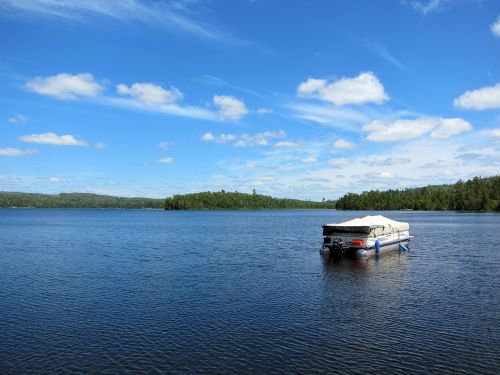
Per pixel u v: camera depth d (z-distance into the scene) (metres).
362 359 18.16
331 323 23.11
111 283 34.78
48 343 20.23
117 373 16.91
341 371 17.00
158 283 34.66
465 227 107.81
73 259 50.09
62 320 24.00
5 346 19.84
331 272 39.72
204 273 39.53
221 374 16.80
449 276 37.19
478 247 60.66
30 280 36.25
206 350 19.25
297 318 24.17
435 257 49.81
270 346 19.70
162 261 48.12
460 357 18.31
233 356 18.55
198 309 26.23
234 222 153.38
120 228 116.12
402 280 35.47
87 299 29.11
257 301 28.25
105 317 24.59
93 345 19.94
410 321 23.44
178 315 24.89
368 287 32.69
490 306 26.58
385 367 17.36
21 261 48.47
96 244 69.56
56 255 54.09
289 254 54.22
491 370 17.05
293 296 29.69
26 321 23.86
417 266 43.03
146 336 21.16
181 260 48.88
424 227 108.44
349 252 51.03
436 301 27.95
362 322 23.28
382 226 53.88
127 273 39.69
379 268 41.91
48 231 103.62
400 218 167.50
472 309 25.86
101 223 147.75
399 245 57.72
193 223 146.62
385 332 21.56
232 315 24.81
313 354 18.73
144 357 18.48
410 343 19.97
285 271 40.50
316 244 68.00
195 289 32.22
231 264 45.34
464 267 42.22
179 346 19.77
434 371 16.97
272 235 87.94
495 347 19.42
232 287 32.91
